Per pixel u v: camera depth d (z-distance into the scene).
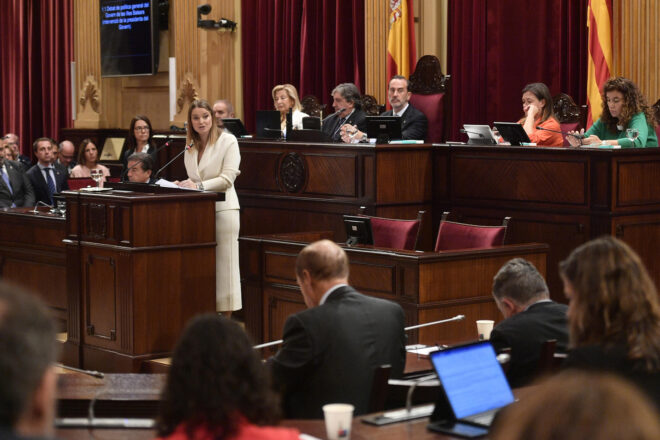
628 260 2.40
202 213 5.89
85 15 12.48
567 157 6.05
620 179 5.89
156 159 8.03
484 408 2.74
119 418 3.18
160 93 12.10
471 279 5.16
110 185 6.23
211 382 1.99
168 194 5.80
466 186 6.68
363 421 2.78
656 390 2.26
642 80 7.41
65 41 12.86
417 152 6.79
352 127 7.16
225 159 6.39
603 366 2.30
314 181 7.00
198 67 11.34
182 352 2.04
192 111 6.36
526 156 6.29
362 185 6.69
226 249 6.41
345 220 5.68
